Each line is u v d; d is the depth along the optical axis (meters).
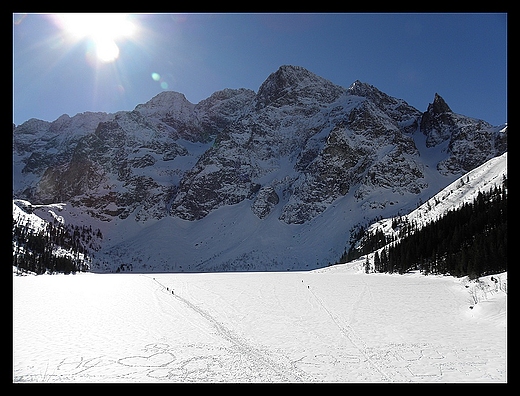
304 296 50.00
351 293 52.41
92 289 63.09
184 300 47.84
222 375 19.64
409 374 19.03
